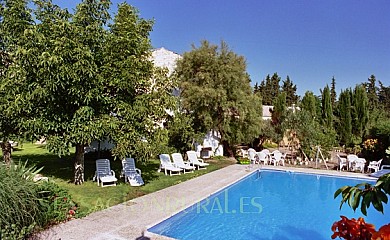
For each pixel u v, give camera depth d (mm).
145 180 14062
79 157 12781
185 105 20781
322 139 21516
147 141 12664
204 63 21141
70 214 8461
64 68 9836
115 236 7340
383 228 1636
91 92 10734
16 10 11617
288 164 20438
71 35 10383
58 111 11172
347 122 28469
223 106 20516
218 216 10695
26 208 6648
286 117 22969
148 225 8172
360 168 18047
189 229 9461
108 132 11422
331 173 17312
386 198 1790
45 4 11352
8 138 12883
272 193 14328
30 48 10070
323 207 12219
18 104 10648
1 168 6672
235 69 21078
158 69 13125
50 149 10914
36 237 6926
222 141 23250
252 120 22047
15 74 10836
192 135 20109
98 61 11422
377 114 29094
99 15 11734
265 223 10148
